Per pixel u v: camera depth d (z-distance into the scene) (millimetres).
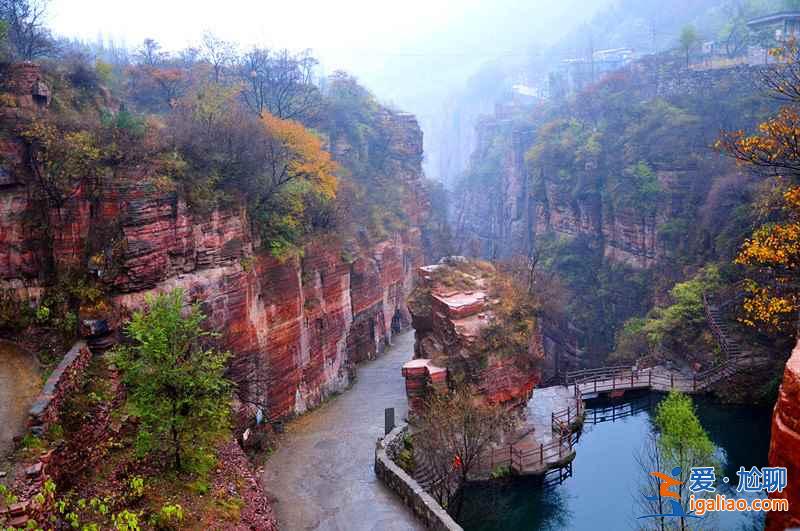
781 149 26812
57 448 17703
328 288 43469
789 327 42531
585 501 33625
